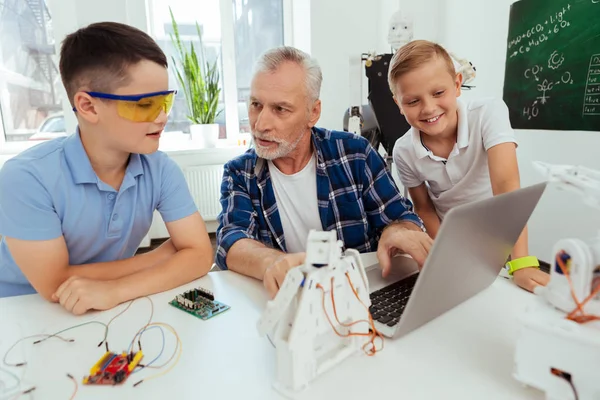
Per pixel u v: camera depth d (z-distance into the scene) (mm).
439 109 1312
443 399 584
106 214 1071
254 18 4148
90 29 891
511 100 2949
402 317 695
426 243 982
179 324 808
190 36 4004
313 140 1335
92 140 967
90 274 994
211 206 3936
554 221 2674
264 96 1150
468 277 792
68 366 679
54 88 3562
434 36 3660
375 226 1391
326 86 3824
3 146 3529
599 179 564
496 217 691
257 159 1346
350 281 662
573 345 523
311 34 3695
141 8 3510
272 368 664
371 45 3889
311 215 1371
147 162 1120
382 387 611
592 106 2406
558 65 2576
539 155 2789
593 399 519
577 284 550
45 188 956
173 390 615
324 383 621
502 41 2980
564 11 2496
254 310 861
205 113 3967
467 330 769
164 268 995
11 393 614
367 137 2379
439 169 1482
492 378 630
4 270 1115
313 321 610
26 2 3389
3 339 764
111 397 604
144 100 876
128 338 760
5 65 3453
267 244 1351
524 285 940
